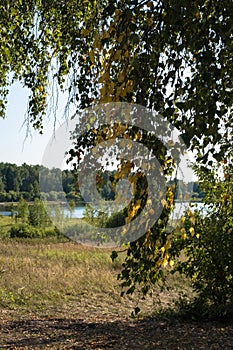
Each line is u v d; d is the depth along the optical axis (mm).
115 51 2904
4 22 5496
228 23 2582
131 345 5621
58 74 5789
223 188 6035
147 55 2812
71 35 5324
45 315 7590
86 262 12398
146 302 8336
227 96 2611
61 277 10453
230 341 5531
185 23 2652
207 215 6344
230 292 6496
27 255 14312
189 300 7211
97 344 5762
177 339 5727
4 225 23125
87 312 7758
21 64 6094
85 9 5375
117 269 11578
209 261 6445
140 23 3059
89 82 4762
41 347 5754
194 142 2721
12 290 9273
